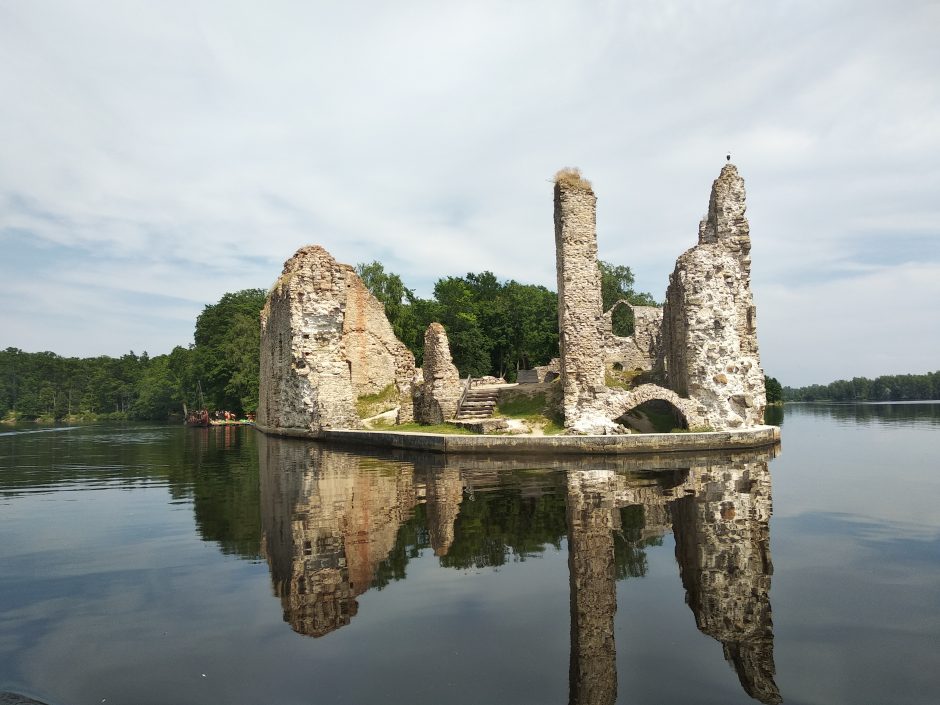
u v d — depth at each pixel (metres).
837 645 4.58
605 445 18.19
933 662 4.29
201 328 72.06
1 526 9.01
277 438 29.73
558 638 4.77
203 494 11.83
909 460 16.78
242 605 5.56
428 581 6.17
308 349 27.86
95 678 4.14
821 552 7.14
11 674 4.21
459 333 58.31
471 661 4.36
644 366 40.53
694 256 21.55
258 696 3.87
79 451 23.12
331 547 7.54
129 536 8.28
